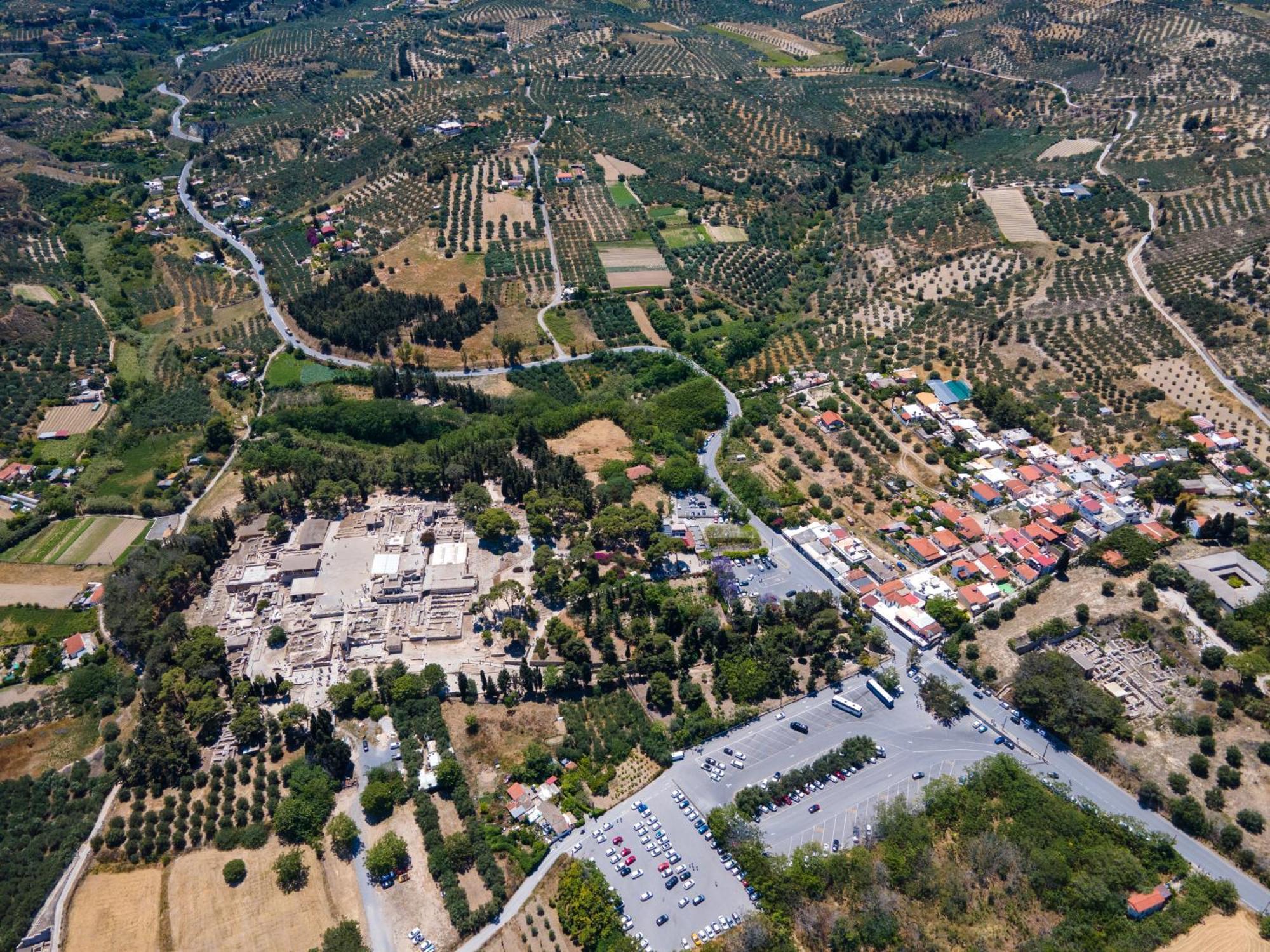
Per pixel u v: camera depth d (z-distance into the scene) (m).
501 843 175.25
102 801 186.38
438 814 180.88
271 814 182.75
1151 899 160.25
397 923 164.25
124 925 164.88
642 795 186.38
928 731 197.25
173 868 174.12
